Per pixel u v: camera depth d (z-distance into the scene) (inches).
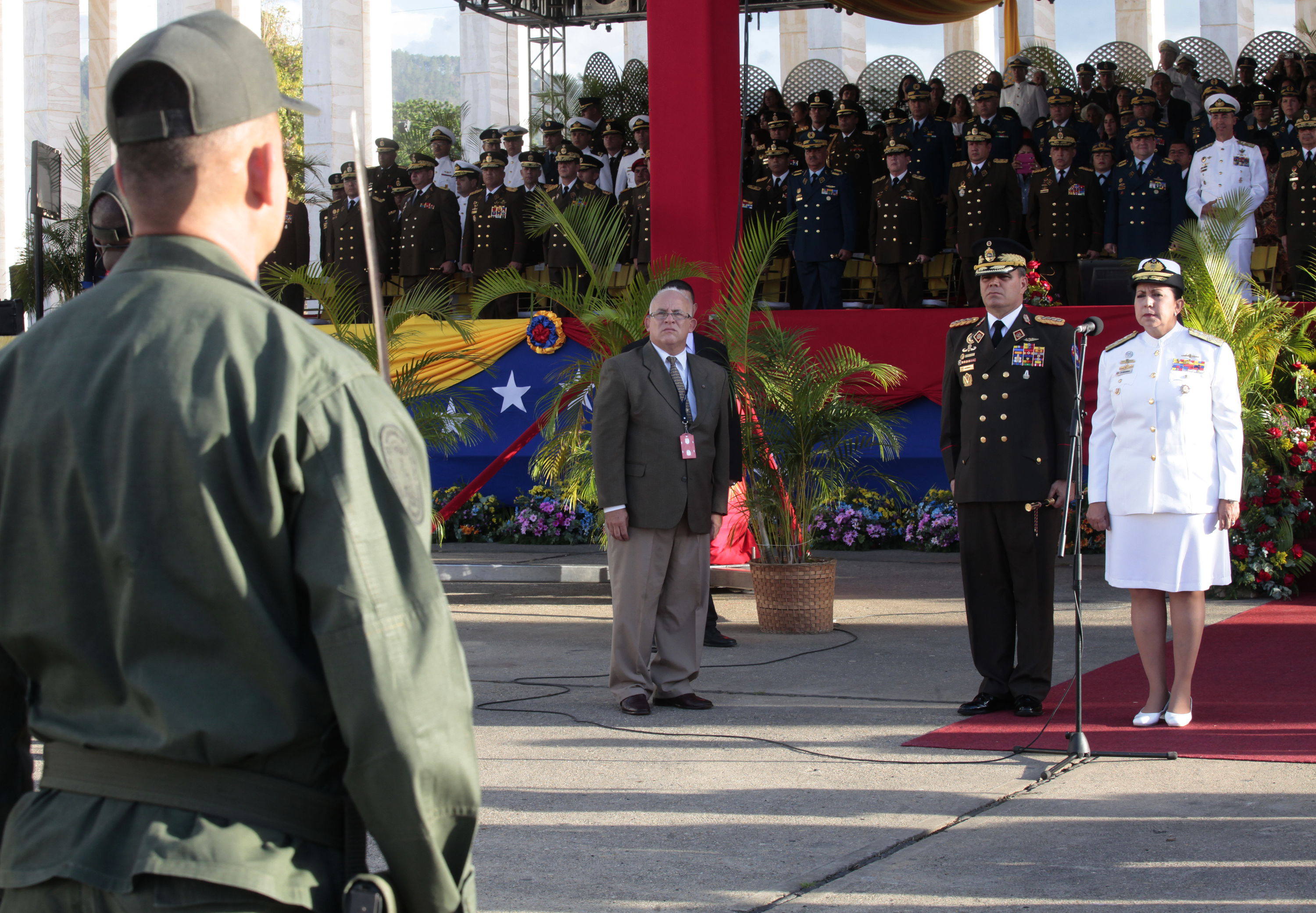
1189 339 227.1
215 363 58.6
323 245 625.0
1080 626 205.2
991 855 157.6
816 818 174.4
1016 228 479.5
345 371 61.0
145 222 63.5
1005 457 234.2
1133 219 467.2
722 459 254.8
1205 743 209.2
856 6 597.9
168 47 62.2
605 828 171.5
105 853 56.9
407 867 58.4
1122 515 225.8
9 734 66.3
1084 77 649.0
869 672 276.5
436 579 60.5
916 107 552.4
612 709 245.6
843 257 506.0
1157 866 152.1
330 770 60.7
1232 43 850.8
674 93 368.2
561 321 470.9
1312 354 382.6
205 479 56.9
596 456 243.3
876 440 361.7
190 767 58.1
